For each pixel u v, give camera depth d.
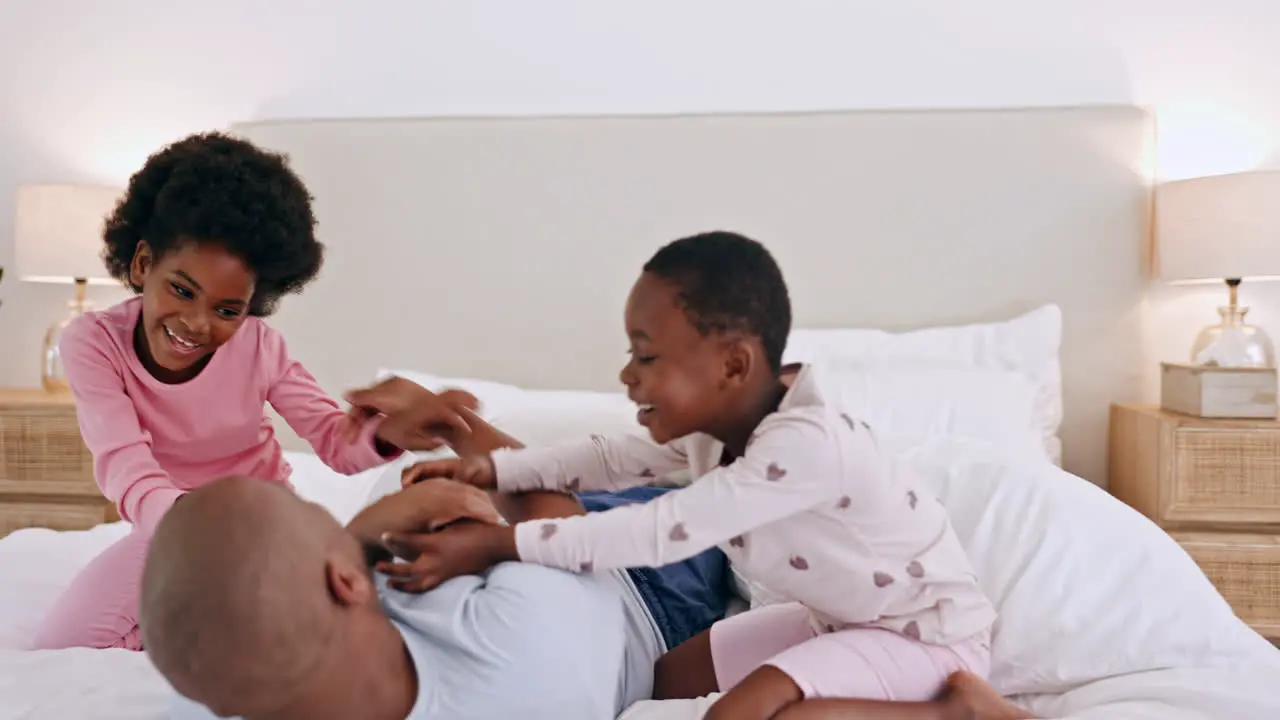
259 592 0.72
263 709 0.75
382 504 1.01
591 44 2.62
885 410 2.09
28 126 2.82
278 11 2.71
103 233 1.35
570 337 2.61
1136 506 2.33
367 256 2.65
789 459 1.01
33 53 2.80
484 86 2.66
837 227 2.52
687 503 1.00
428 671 0.86
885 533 1.07
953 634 1.08
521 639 0.87
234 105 2.74
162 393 1.33
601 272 2.59
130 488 1.22
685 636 1.32
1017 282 2.49
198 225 1.19
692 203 2.56
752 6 2.57
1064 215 2.47
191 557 0.73
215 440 1.40
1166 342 2.54
